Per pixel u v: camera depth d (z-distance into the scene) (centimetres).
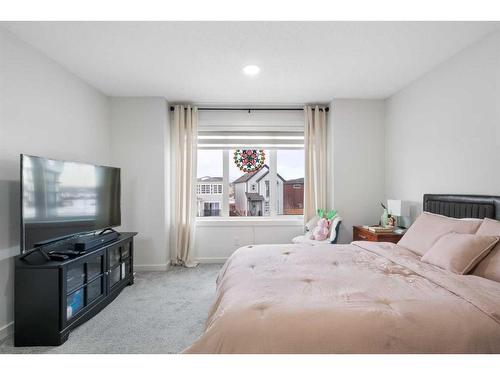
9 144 227
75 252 237
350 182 409
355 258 214
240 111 436
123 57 276
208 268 402
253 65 296
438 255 191
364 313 123
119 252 312
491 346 114
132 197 395
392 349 113
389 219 358
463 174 264
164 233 397
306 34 237
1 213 219
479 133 245
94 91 357
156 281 346
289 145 441
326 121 433
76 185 274
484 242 177
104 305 268
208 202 451
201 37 240
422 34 236
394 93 383
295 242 391
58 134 288
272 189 452
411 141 346
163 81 339
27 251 216
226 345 116
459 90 268
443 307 127
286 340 114
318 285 156
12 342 210
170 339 212
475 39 244
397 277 169
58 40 243
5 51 223
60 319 206
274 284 158
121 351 196
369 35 238
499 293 140
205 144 440
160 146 396
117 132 395
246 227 436
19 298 205
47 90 272
